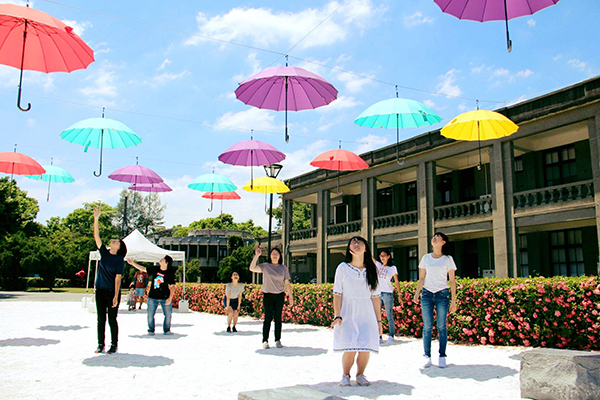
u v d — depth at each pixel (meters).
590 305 7.66
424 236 19.55
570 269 17.72
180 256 20.77
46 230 69.31
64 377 6.04
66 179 14.38
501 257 16.55
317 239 25.78
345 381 5.62
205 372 6.46
